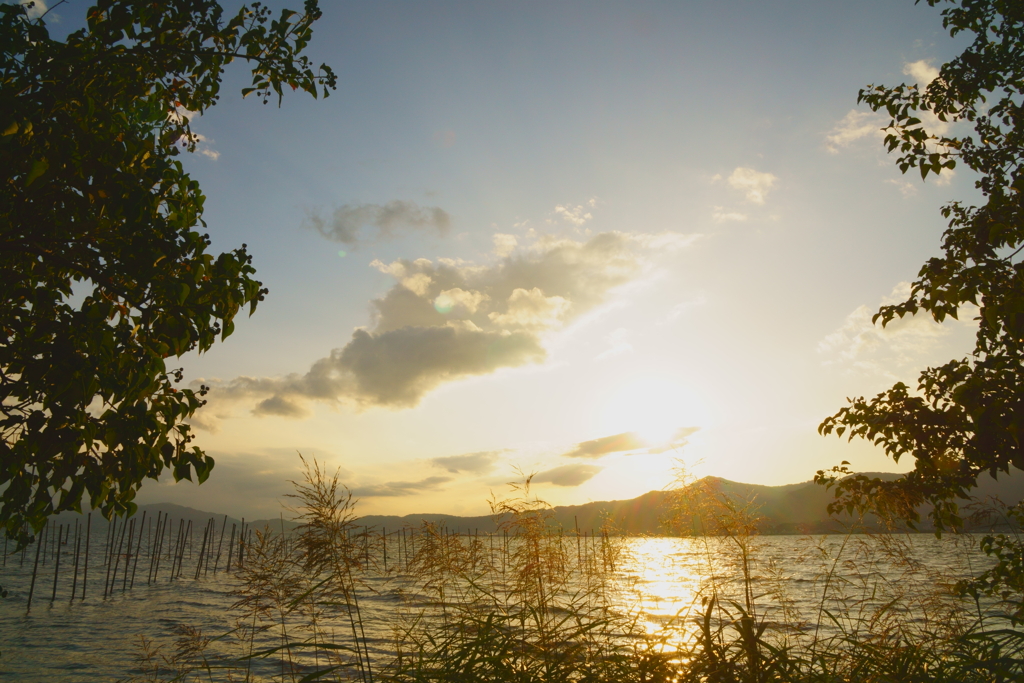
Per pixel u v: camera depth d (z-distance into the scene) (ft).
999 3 24.03
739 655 13.74
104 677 69.77
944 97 25.80
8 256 20.84
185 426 21.66
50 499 19.06
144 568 273.54
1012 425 18.26
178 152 25.93
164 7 21.54
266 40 22.94
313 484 19.31
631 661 14.30
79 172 17.98
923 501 22.99
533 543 20.47
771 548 19.79
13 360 18.62
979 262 20.88
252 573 19.38
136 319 19.04
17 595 169.48
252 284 20.49
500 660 15.25
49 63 18.85
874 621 16.90
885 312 22.72
